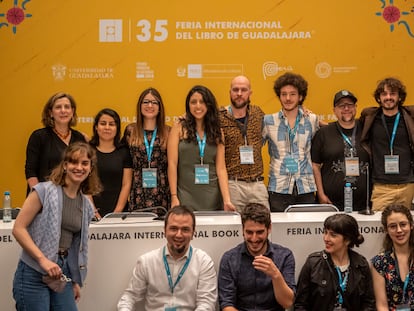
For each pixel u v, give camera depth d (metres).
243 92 4.52
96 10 5.75
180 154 4.39
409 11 5.81
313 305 3.68
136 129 4.52
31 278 3.22
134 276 3.66
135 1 5.74
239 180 4.55
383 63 5.84
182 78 5.79
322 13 5.78
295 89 4.62
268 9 5.76
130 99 5.80
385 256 3.69
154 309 3.62
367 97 5.85
